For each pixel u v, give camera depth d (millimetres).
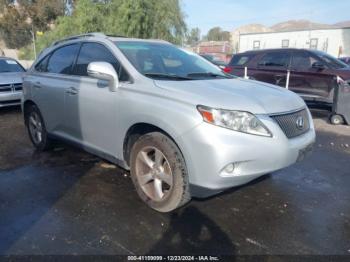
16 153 4906
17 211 3186
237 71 10234
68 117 4160
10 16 38438
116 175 4074
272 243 2750
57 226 2939
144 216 3127
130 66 3461
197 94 2904
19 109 8664
